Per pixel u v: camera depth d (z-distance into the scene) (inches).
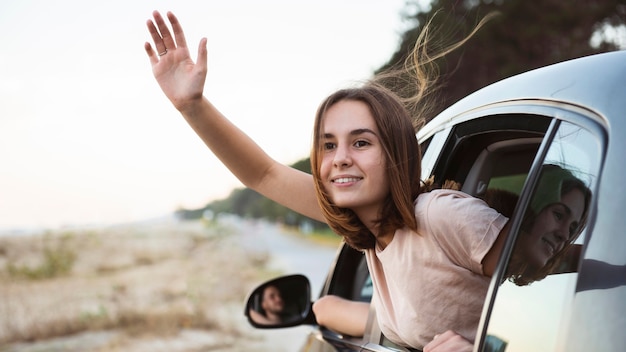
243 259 982.4
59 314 502.6
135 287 674.8
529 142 82.6
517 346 52.2
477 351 57.8
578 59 63.4
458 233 67.5
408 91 87.5
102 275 783.1
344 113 74.1
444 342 66.7
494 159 87.8
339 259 111.3
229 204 3292.3
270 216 2655.0
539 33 490.0
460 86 505.4
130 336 461.1
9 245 782.5
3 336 455.2
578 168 52.4
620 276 44.8
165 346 422.6
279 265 912.3
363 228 77.4
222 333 459.8
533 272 53.5
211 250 1114.1
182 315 494.9
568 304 47.6
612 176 48.4
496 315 56.6
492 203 83.7
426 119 96.1
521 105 66.6
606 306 44.6
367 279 102.3
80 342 453.7
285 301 111.1
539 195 56.1
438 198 70.1
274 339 431.8
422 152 92.7
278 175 91.0
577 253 49.0
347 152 73.7
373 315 87.0
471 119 79.4
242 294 633.0
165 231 1253.7
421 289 70.6
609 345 43.4
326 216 78.7
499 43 502.3
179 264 926.4
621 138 49.4
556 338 47.6
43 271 718.5
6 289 624.4
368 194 73.2
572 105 57.1
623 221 46.3
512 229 58.4
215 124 86.3
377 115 73.2
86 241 898.1
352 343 93.0
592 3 497.0
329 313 98.3
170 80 84.7
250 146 89.5
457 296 69.4
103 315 498.3
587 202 49.9
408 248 71.3
